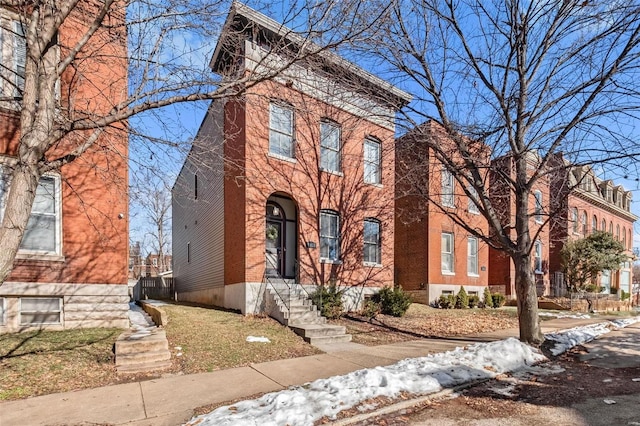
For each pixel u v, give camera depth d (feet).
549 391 19.49
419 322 42.47
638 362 25.59
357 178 49.57
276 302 36.83
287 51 24.64
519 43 29.30
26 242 27.22
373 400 17.20
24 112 16.57
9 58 26.81
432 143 31.81
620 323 44.62
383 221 52.39
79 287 28.76
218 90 20.92
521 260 29.86
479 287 67.51
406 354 27.17
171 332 29.04
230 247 43.27
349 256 47.96
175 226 84.28
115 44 29.14
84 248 29.14
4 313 26.30
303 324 34.09
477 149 33.91
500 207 45.47
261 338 29.84
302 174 44.09
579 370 23.59
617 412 16.49
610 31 25.98
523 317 29.48
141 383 19.88
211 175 52.70
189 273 67.10
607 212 100.73
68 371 20.56
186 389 19.06
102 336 26.48
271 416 14.88
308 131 44.96
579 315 54.39
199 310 39.83
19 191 15.89
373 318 42.65
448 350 28.32
